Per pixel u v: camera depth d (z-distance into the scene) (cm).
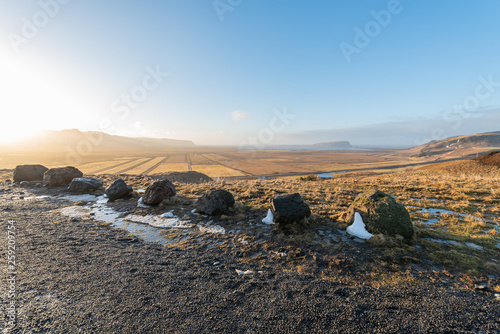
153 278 579
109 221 1115
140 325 404
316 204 1360
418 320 420
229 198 1231
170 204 1384
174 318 425
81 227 1008
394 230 833
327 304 473
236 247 814
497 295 509
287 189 1833
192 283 559
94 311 441
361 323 412
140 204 1381
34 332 379
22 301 464
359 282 575
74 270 609
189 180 4362
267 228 988
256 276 606
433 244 779
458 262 668
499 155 3528
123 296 494
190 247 816
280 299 491
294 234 909
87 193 1752
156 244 841
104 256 711
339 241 836
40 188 1942
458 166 3584
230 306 466
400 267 648
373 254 727
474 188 1736
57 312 434
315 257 712
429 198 1533
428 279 586
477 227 961
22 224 1011
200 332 390
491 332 388
